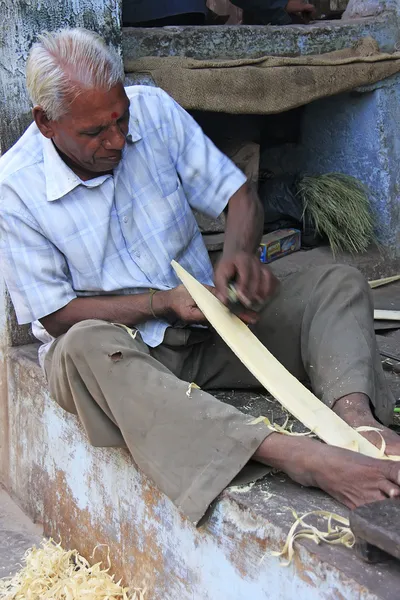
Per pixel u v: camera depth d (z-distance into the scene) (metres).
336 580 1.48
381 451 1.75
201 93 3.28
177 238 2.31
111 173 2.19
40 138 2.19
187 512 1.82
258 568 1.69
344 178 3.91
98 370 1.94
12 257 2.16
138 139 2.24
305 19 4.09
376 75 3.66
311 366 2.09
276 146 4.23
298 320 2.20
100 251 2.19
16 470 2.88
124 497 2.18
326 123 3.99
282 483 1.82
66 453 2.48
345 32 3.76
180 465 1.85
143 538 2.12
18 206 2.14
